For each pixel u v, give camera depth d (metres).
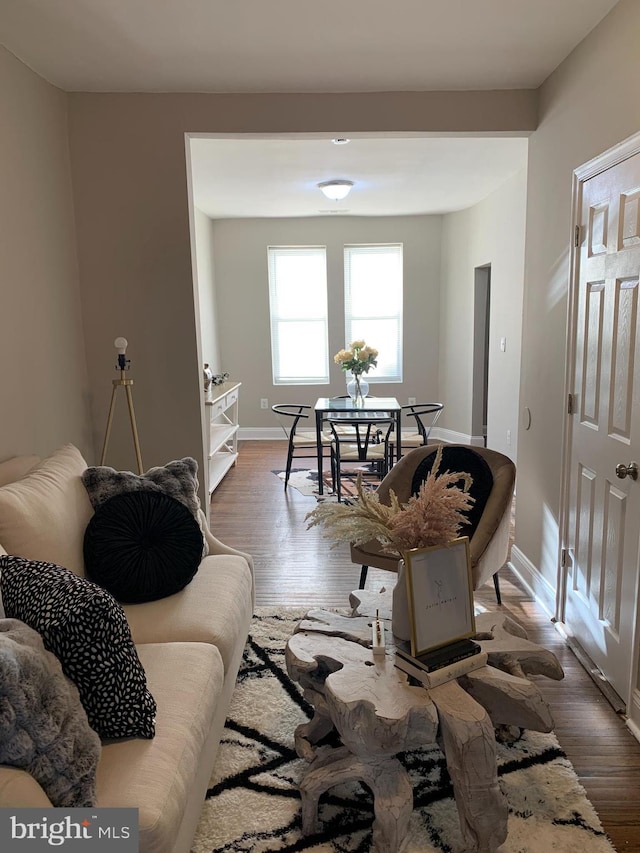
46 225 2.85
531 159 3.19
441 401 7.26
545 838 1.67
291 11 2.25
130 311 3.21
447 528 1.70
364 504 1.79
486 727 1.52
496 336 5.77
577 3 2.21
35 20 2.29
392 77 2.88
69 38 2.44
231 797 1.83
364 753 1.59
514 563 3.56
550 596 2.99
